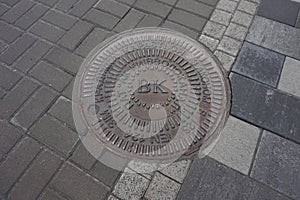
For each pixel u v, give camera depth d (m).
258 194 2.12
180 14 3.08
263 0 3.15
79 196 2.13
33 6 3.20
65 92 2.61
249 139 2.34
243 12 3.06
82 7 3.17
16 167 2.25
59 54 2.84
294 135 2.35
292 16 3.02
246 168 2.22
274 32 2.91
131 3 3.18
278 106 2.49
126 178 2.20
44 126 2.43
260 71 2.68
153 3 3.17
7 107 2.54
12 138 2.38
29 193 2.14
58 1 3.24
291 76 2.65
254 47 2.82
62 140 2.37
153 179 2.19
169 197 2.12
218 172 2.21
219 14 3.06
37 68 2.75
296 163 2.23
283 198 2.10
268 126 2.40
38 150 2.32
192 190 2.14
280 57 2.76
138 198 2.12
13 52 2.87
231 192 2.13
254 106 2.49
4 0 3.24
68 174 2.22
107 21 3.05
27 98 2.58
